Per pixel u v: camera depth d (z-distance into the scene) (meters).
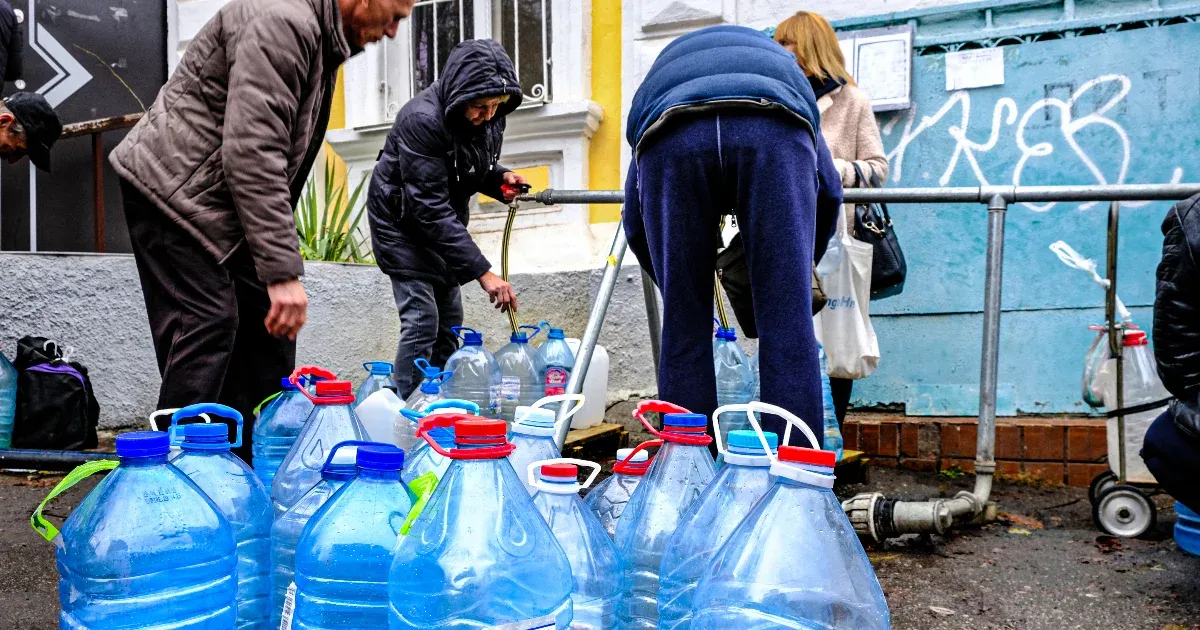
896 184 4.23
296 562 1.42
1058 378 3.98
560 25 4.93
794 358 1.92
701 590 1.30
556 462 1.46
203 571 1.42
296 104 2.43
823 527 1.25
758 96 1.99
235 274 2.61
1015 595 2.33
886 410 4.22
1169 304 2.32
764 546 1.25
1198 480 2.36
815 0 4.36
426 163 3.57
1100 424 3.67
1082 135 3.97
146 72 5.67
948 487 3.57
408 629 1.25
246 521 1.65
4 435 3.84
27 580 2.27
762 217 1.98
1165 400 2.92
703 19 4.57
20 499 3.13
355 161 5.38
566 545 1.43
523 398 3.81
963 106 4.12
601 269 4.64
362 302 4.80
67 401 3.87
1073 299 3.96
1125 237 3.90
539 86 4.95
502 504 1.26
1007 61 4.06
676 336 2.05
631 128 2.24
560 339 3.95
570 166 4.86
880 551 2.75
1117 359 2.99
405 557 1.27
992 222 3.02
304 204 5.27
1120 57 3.91
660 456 1.68
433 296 3.85
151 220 2.47
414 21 5.29
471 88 3.45
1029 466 3.71
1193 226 2.25
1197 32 3.81
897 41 4.18
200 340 2.46
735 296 2.56
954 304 4.13
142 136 2.50
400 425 2.78
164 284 2.48
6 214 5.27
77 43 5.49
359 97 5.33
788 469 1.26
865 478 3.62
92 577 1.35
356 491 1.44
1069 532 2.97
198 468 1.63
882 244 3.45
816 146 2.14
